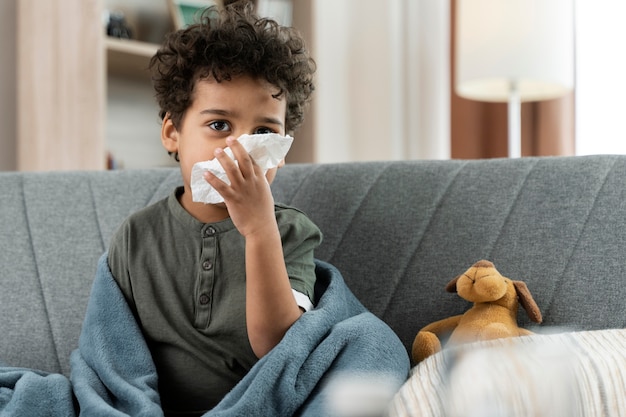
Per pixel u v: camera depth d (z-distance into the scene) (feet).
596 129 8.87
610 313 3.64
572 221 3.89
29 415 2.98
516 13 8.10
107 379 3.16
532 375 2.25
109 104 8.54
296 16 9.51
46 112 7.32
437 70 10.50
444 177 4.30
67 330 4.31
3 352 4.26
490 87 8.84
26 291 4.39
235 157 3.05
